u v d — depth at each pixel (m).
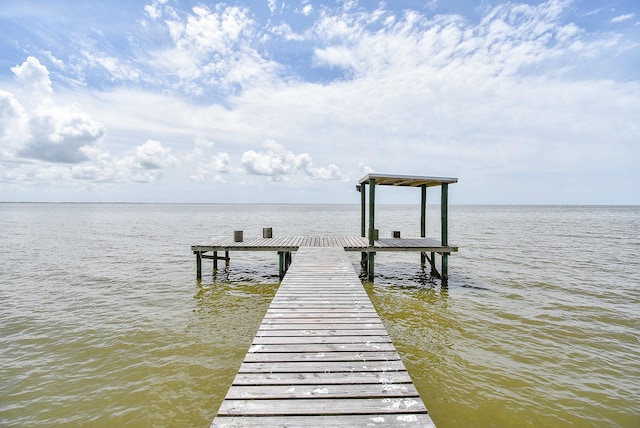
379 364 4.14
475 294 11.50
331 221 56.00
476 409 5.21
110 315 9.44
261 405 3.29
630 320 9.00
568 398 5.52
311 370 3.98
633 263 16.84
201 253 13.80
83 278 13.85
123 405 5.31
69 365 6.57
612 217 70.19
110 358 6.85
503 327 8.52
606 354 7.07
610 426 4.87
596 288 12.19
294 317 5.81
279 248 13.15
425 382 5.97
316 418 3.11
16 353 7.08
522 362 6.71
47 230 36.28
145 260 17.88
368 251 12.90
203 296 11.38
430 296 11.27
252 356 4.35
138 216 73.06
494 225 44.72
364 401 3.36
